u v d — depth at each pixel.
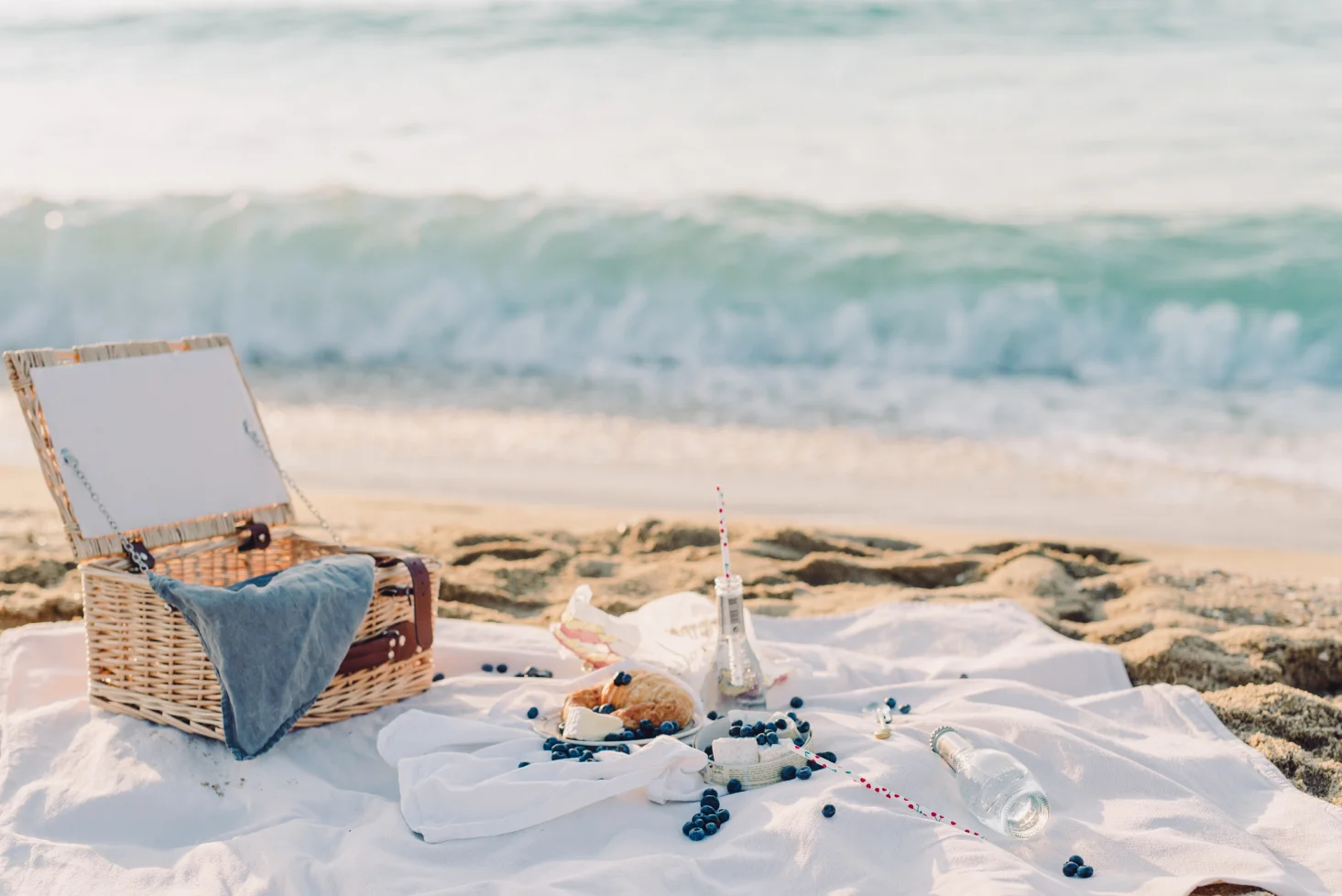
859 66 15.60
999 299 9.81
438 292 10.81
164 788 3.17
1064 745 3.25
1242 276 9.83
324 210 11.62
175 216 11.55
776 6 16.92
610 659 3.81
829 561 5.55
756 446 7.74
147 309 11.16
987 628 4.46
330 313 10.81
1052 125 13.44
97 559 3.66
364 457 7.70
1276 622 4.80
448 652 4.13
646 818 2.97
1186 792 3.13
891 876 2.71
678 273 10.57
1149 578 5.29
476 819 2.94
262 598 3.27
